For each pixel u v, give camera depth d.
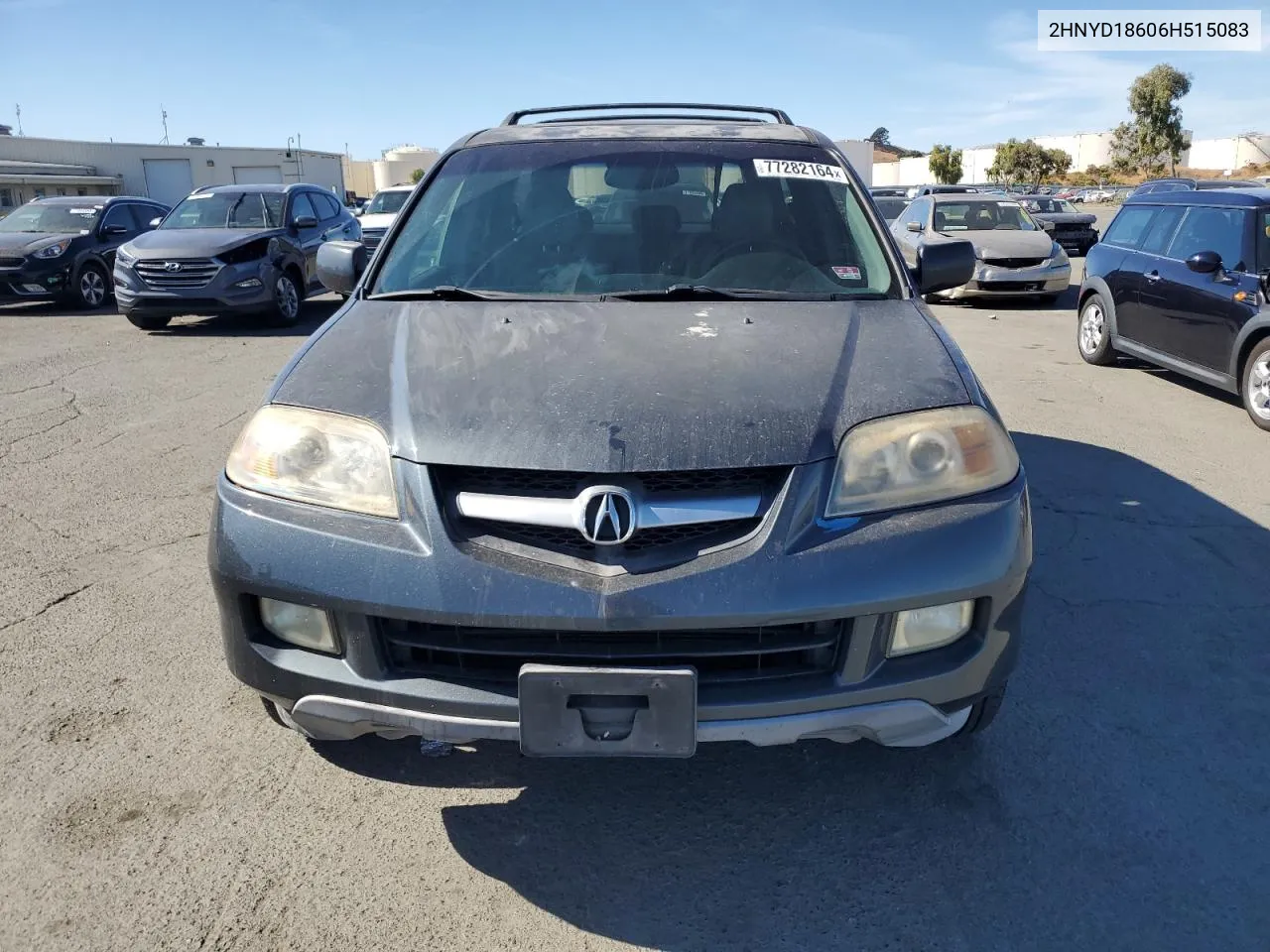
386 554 2.08
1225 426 6.43
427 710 2.11
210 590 3.84
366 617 2.10
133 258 10.61
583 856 2.37
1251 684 3.13
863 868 2.32
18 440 6.08
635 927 2.15
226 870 2.30
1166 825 2.47
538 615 1.99
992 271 13.07
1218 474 5.35
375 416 2.26
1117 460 5.61
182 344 10.07
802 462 2.12
